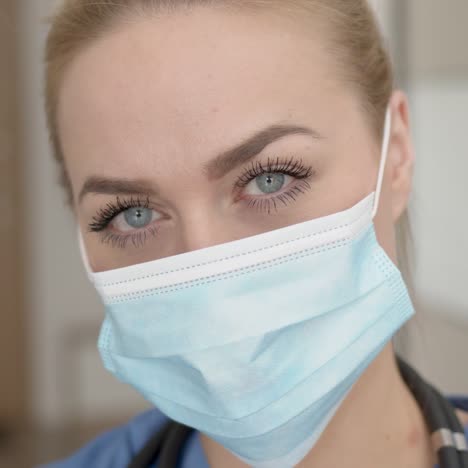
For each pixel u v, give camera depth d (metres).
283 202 0.91
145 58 0.86
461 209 2.42
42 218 4.03
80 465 1.22
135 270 0.93
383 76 1.04
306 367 0.91
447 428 0.97
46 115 1.13
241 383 0.89
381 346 0.95
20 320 4.05
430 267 2.55
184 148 0.86
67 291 4.11
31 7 3.88
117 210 0.95
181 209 0.89
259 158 0.88
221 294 0.90
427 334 2.55
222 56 0.86
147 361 0.96
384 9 2.59
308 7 0.92
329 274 0.92
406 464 0.99
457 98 2.44
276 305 0.90
